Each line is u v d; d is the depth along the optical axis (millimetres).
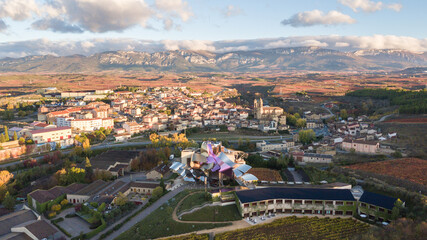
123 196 180250
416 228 122562
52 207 177250
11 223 158000
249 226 142000
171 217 154375
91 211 170500
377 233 125438
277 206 156000
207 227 143000
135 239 141125
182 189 199250
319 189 164750
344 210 152000
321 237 131750
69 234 150250
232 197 165875
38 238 142125
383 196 153750
